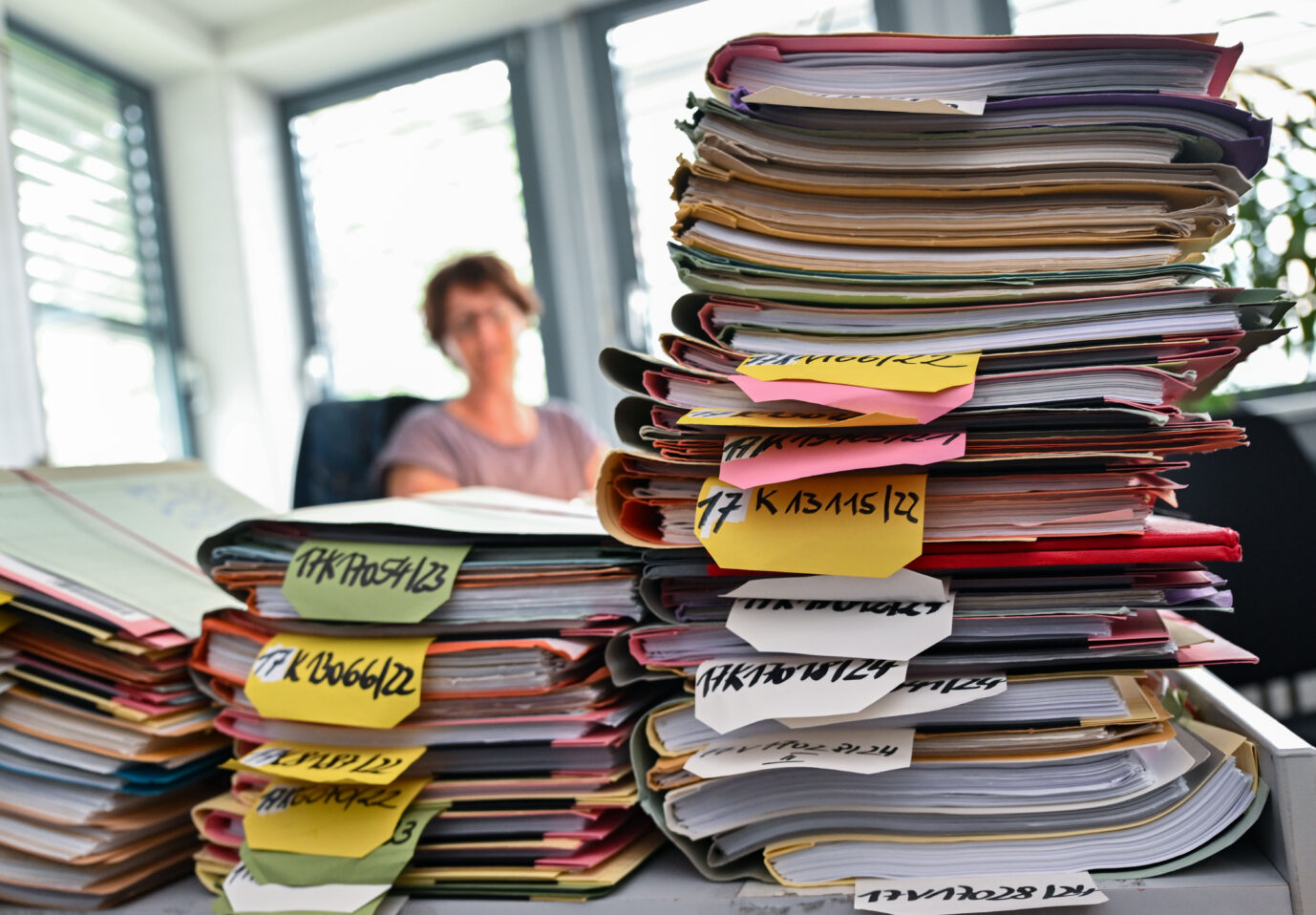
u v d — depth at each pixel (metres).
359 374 2.93
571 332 2.67
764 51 0.50
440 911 0.53
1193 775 0.50
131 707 0.58
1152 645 0.47
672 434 0.50
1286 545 1.10
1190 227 0.48
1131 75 0.49
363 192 2.90
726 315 0.52
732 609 0.50
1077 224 0.49
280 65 2.82
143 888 0.61
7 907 0.61
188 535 0.73
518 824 0.53
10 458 2.09
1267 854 0.46
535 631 0.54
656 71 2.58
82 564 0.63
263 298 2.87
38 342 2.42
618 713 0.53
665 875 0.52
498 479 2.12
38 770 0.60
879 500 0.47
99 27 2.56
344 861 0.52
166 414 2.84
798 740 0.49
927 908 0.44
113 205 2.74
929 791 0.48
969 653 0.48
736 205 0.50
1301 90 1.66
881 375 0.46
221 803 0.58
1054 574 0.49
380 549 0.56
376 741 0.55
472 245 2.76
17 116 2.47
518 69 2.70
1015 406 0.47
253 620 0.60
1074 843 0.47
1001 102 0.47
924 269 0.49
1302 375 1.84
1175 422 0.46
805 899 0.47
